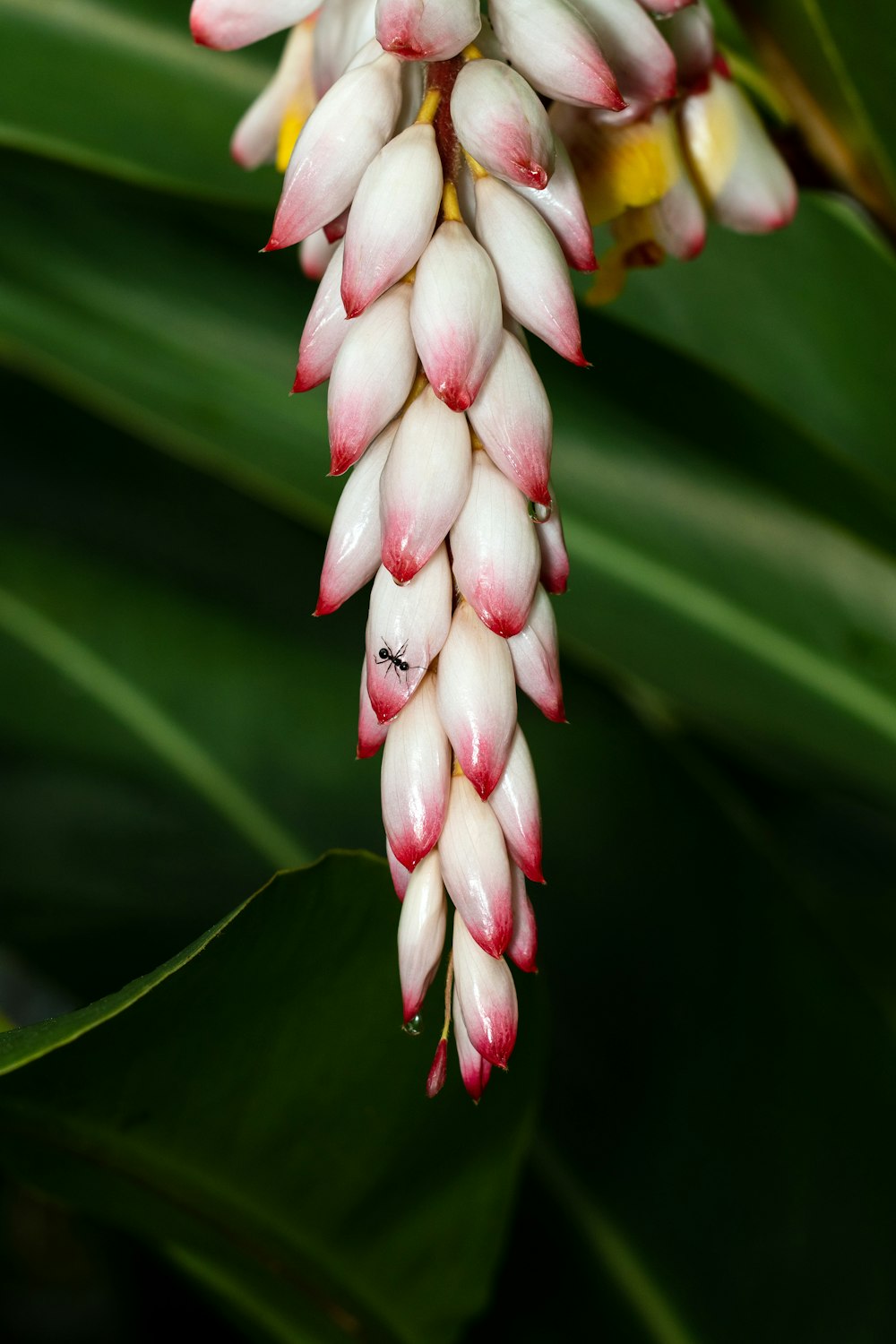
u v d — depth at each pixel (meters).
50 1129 0.91
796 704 1.30
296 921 0.89
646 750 1.34
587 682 1.39
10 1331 1.77
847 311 1.10
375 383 0.81
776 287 1.10
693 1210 1.18
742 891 1.27
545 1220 1.19
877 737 1.28
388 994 0.92
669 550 1.30
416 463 0.81
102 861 1.31
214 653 1.45
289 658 1.45
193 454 1.38
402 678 0.82
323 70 0.85
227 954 0.88
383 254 0.81
